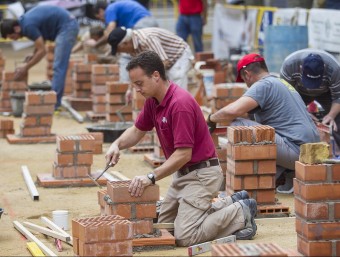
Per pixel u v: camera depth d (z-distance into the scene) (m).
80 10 36.88
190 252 11.23
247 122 15.09
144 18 24.22
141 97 20.00
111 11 24.23
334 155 16.77
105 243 10.66
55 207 14.54
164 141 11.73
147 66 11.27
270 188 13.70
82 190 15.96
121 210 11.62
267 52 23.44
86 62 27.83
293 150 14.77
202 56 29.22
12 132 22.20
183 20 32.25
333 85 16.47
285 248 11.40
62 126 23.89
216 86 20.84
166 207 12.12
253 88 14.77
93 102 25.00
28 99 21.16
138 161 18.78
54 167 16.47
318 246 10.70
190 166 11.74
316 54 16.16
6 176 17.39
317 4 28.25
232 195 12.37
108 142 20.92
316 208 10.69
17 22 24.48
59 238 11.98
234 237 11.80
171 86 11.47
